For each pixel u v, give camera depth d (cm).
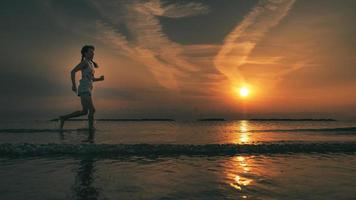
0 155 529
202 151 571
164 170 413
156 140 737
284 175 382
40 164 452
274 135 923
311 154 552
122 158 505
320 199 284
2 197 288
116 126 1473
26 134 890
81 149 565
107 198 286
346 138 816
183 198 287
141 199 284
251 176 378
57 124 1547
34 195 295
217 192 307
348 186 330
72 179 359
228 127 1403
